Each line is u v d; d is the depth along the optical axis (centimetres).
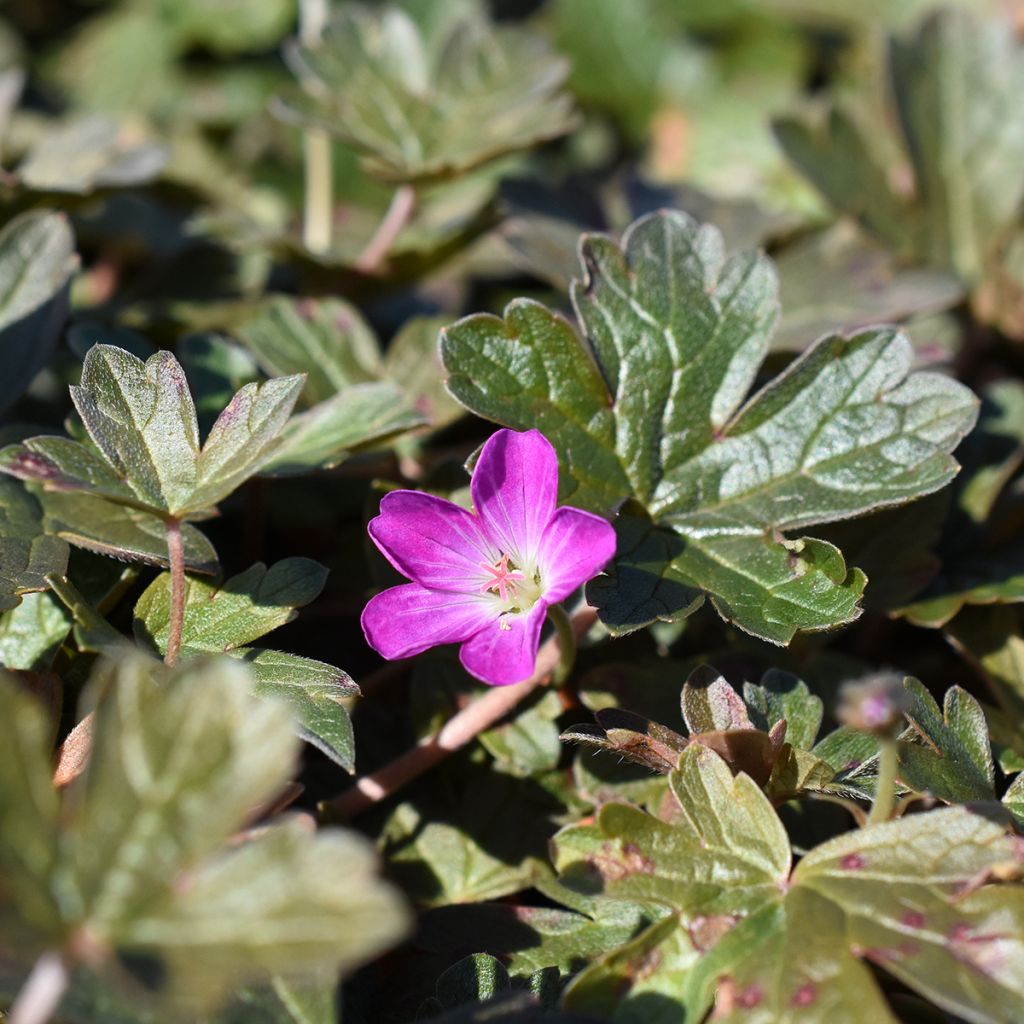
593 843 40
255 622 40
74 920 36
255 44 66
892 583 44
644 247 43
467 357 42
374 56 49
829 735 41
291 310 46
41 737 37
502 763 42
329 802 41
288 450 43
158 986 36
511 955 40
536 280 53
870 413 42
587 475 42
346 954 36
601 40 67
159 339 48
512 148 47
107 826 36
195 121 59
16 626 41
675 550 41
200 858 36
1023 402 46
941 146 51
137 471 40
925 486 41
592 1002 39
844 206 50
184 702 37
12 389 44
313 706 39
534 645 39
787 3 65
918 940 38
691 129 61
